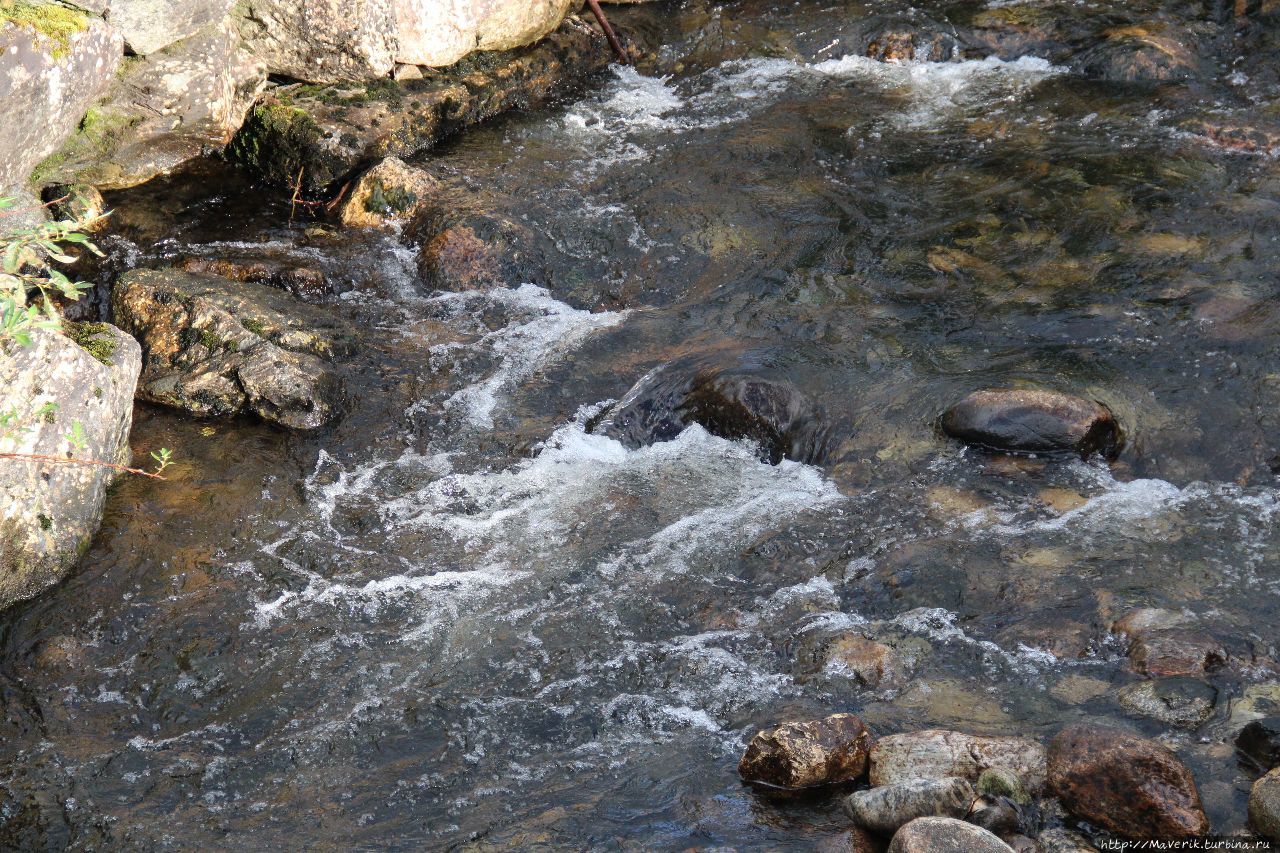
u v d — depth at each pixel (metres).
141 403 6.05
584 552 5.10
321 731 4.24
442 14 8.58
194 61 7.58
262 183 8.01
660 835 3.73
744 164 8.13
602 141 8.56
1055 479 5.26
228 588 4.93
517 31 9.09
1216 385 5.70
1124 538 4.88
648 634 4.63
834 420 5.69
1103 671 4.22
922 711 4.12
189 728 4.28
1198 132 7.99
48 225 4.60
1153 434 5.44
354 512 5.39
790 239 7.27
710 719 4.20
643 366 6.29
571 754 4.09
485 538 5.22
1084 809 3.58
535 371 6.34
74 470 5.09
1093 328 6.19
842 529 5.13
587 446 5.80
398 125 8.16
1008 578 4.73
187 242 7.30
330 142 7.83
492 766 4.06
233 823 3.86
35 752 4.16
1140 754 3.56
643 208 7.64
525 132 8.69
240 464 5.68
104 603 4.85
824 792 3.84
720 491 5.45
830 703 4.21
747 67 9.62
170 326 6.23
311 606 4.84
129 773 4.07
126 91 7.40
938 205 7.50
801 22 10.14
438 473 5.66
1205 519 4.96
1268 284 6.39
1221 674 4.11
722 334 6.47
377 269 7.17
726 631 4.61
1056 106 8.63
